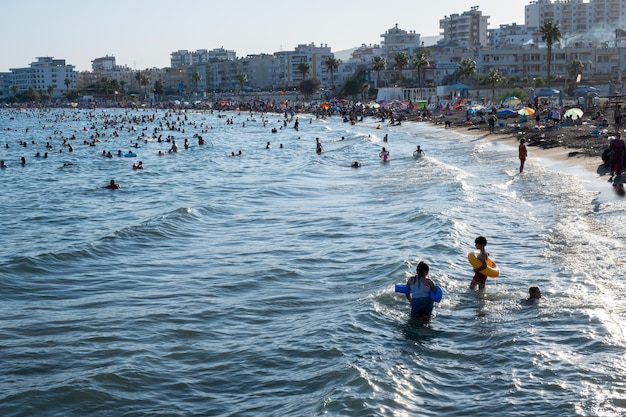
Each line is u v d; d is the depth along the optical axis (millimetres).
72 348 14953
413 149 65125
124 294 19609
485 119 88625
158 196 42844
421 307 16188
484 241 18328
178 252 25156
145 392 12703
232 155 71188
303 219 31281
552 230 24516
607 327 14758
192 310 17797
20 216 36125
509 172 40875
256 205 36438
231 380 13227
